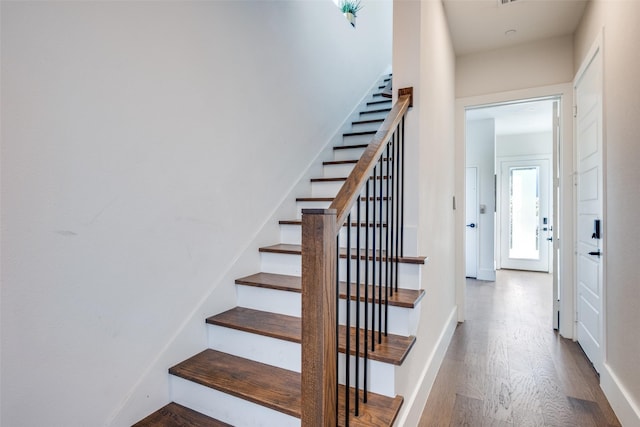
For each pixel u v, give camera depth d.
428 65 2.09
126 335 1.40
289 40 2.54
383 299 1.64
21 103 1.09
